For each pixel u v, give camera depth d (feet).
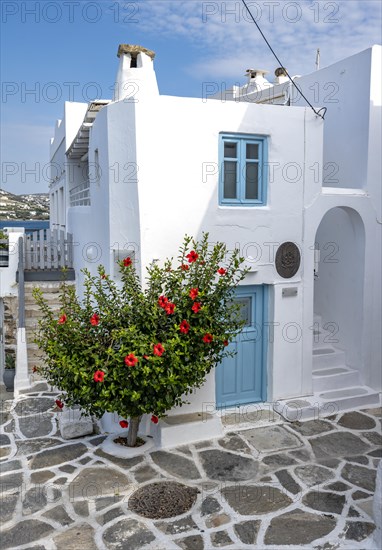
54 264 38.99
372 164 28.09
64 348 20.24
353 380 28.94
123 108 23.30
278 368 26.89
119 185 23.85
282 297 26.63
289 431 24.44
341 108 29.84
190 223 24.31
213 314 21.65
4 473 20.34
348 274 29.60
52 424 25.30
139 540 16.29
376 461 21.65
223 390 26.68
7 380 30.78
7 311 35.01
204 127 24.21
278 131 25.77
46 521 17.21
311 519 17.42
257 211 25.67
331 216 30.83
